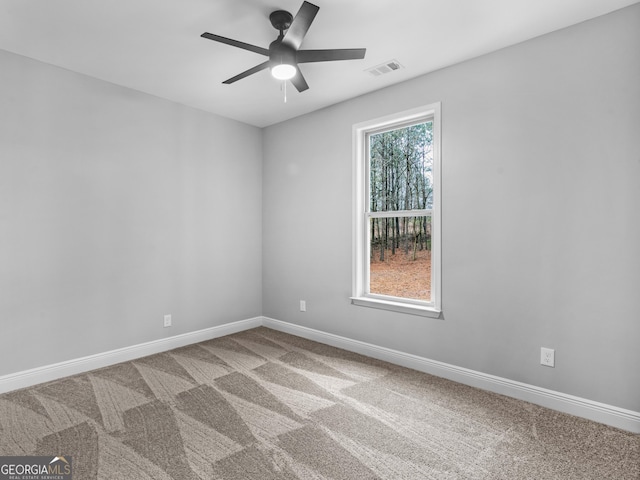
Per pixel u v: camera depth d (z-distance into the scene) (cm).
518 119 255
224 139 411
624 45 215
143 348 344
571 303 235
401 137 333
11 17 225
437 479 173
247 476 175
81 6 214
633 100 213
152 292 351
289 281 420
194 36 248
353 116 355
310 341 391
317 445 200
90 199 309
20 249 273
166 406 245
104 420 227
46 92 285
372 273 354
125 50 267
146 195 346
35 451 195
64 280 295
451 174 288
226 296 415
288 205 420
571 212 234
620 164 217
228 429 216
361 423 224
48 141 286
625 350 217
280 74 221
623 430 216
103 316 318
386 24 232
